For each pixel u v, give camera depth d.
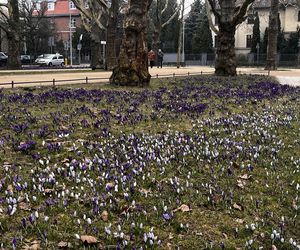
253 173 5.55
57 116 8.62
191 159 5.96
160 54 47.16
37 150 6.04
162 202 4.42
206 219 4.18
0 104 10.10
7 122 7.82
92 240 3.50
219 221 4.15
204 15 76.19
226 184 5.11
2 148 6.02
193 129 7.85
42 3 68.31
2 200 4.21
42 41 71.31
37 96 11.73
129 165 5.43
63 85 16.19
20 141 6.43
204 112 9.91
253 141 7.14
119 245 3.40
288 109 10.80
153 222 4.00
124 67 15.77
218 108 10.55
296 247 3.64
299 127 8.40
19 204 4.21
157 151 6.09
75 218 3.97
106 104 10.62
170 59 75.94
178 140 6.78
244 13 23.62
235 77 23.53
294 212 4.46
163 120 8.63
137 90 14.24
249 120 8.90
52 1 85.94
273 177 5.43
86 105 10.38
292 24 70.94
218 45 25.19
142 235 3.72
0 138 6.54
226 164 5.83
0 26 35.59
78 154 5.87
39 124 7.75
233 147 6.64
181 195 4.69
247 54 71.94
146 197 4.57
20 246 3.42
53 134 7.02
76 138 6.84
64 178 4.95
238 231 3.95
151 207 4.33
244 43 76.50
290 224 4.18
